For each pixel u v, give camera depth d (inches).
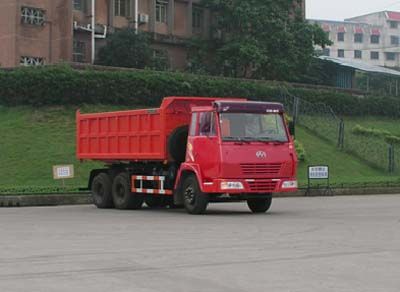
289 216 738.8
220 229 595.8
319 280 354.3
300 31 2097.7
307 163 1525.6
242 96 1753.2
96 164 1294.3
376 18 5359.3
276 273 373.7
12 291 329.7
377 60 5241.1
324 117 1808.6
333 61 2433.6
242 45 1975.9
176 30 2133.4
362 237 533.0
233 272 377.1
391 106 2094.0
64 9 1786.4
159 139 794.2
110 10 1940.2
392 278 359.6
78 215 778.2
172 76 1649.9
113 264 405.7
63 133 1412.4
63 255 442.3
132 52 1807.3
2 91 1499.8
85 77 1537.9
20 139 1368.1
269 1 2073.1
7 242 510.6
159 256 435.8
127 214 791.7
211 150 727.7
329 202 1020.5
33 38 1743.4
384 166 1616.6
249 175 728.3
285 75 2068.2
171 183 796.6
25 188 1077.1
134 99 1592.0
